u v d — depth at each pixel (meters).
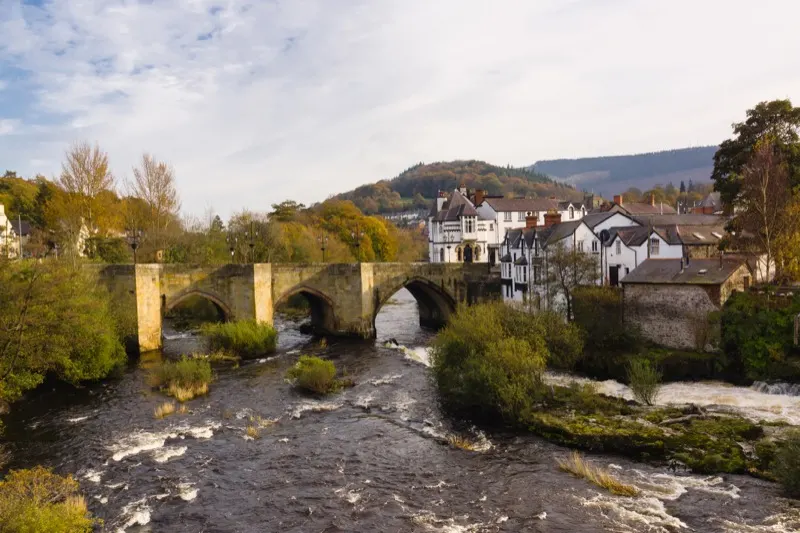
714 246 42.31
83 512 17.08
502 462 23.05
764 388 30.95
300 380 34.94
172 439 25.80
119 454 23.89
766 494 19.11
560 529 17.41
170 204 71.38
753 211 38.78
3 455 22.39
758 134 43.03
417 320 70.06
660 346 37.22
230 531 17.77
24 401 31.45
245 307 47.75
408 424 28.00
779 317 31.95
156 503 19.56
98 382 35.41
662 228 44.62
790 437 20.58
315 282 52.75
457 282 60.88
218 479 21.59
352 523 18.20
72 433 26.42
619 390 32.81
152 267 44.25
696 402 29.31
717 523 17.38
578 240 51.38
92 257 57.06
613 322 39.06
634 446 23.17
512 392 27.23
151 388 34.06
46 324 29.23
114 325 39.44
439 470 22.41
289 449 24.72
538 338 34.94
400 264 56.97
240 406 30.91
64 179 62.94
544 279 46.47
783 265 37.81
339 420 28.69
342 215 107.19
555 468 22.25
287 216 105.38
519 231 62.12
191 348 45.72
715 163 47.12
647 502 18.97
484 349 31.45
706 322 34.78
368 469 22.58
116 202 78.75
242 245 71.19
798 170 40.06
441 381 32.12
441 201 101.50
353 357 44.19
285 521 18.39
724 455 21.58
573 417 26.47
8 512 14.54
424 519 18.38
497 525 17.84
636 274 39.72
